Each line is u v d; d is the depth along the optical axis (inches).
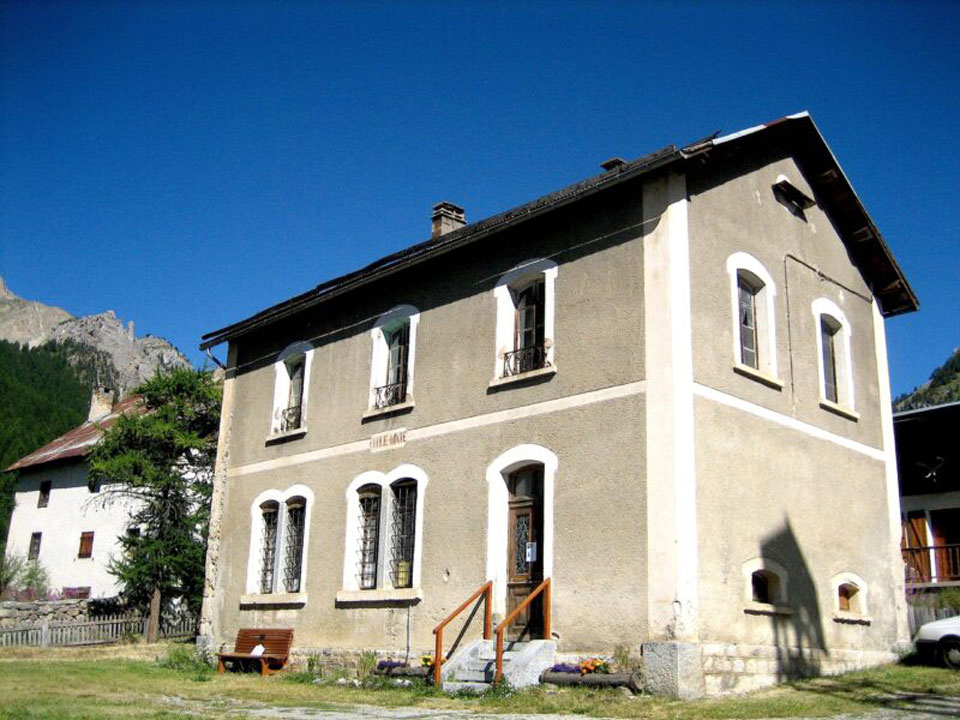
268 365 821.2
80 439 1701.5
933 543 866.8
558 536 530.6
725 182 570.9
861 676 536.4
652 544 483.8
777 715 399.5
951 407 853.2
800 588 547.5
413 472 639.8
